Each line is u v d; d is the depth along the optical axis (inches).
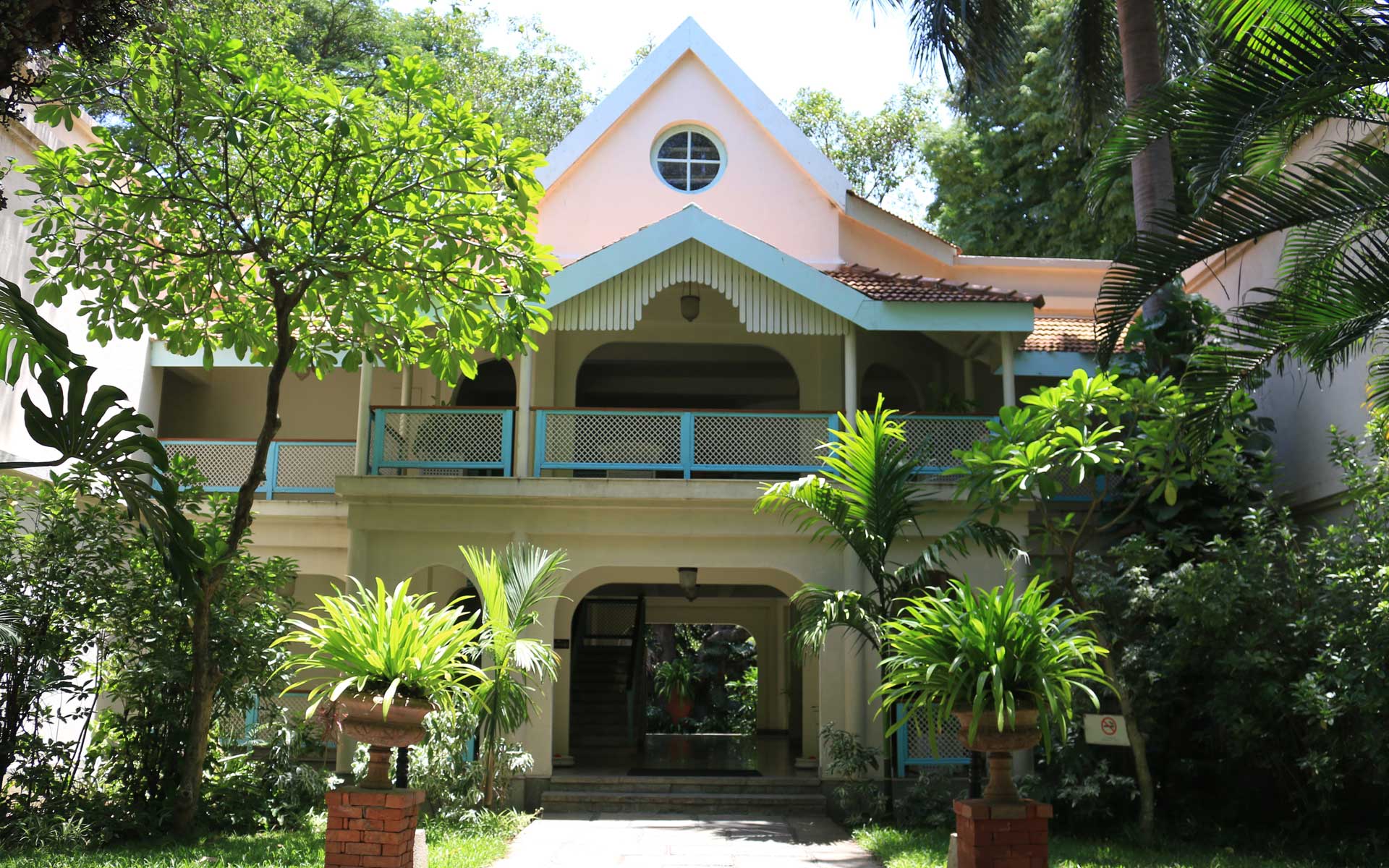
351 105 348.2
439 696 287.3
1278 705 393.7
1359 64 285.1
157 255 373.7
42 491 392.5
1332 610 387.5
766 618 845.8
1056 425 407.5
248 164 354.3
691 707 1082.7
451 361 400.5
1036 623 262.8
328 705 282.0
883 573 442.0
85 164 355.9
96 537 392.8
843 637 510.9
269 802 417.4
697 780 520.4
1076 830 435.8
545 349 620.4
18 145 434.3
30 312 255.0
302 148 361.7
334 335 405.7
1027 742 263.6
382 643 271.9
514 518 514.3
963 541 433.4
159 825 385.1
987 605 264.2
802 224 658.2
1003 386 609.9
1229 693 404.8
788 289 522.0
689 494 508.1
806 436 526.9
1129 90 543.5
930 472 521.0
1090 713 434.9
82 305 372.2
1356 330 304.8
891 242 677.3
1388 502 391.9
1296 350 311.4
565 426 524.7
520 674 502.3
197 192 362.9
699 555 518.9
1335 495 488.4
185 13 385.7
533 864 356.2
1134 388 394.9
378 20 961.5
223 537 404.8
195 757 384.2
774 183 661.9
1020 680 264.7
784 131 663.1
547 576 491.8
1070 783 421.4
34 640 374.3
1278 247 526.3
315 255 350.3
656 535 516.7
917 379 663.1
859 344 633.6
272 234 364.5
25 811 365.1
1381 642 358.9
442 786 435.5
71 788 391.9
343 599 284.4
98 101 351.3
